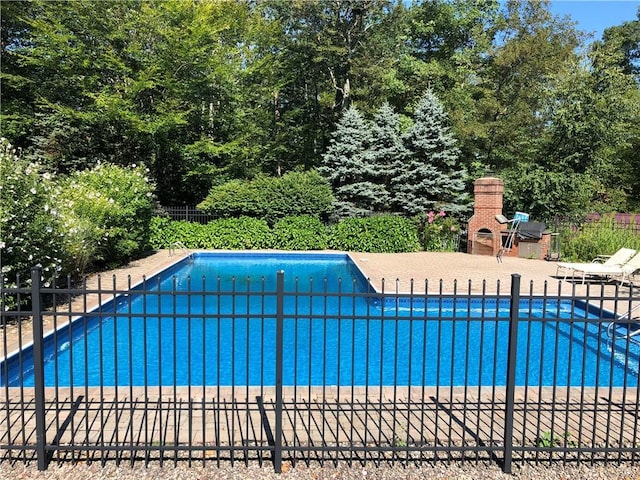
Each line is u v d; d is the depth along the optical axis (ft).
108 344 23.21
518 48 73.87
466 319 11.10
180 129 68.85
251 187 58.49
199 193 73.56
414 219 59.16
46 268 24.76
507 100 77.51
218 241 55.11
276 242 55.83
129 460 10.61
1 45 64.59
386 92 79.92
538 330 26.73
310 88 86.58
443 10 84.79
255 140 76.43
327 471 10.41
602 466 10.89
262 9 81.82
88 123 64.34
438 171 63.36
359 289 35.86
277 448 10.24
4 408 12.89
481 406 13.61
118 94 61.26
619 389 15.64
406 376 18.93
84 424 12.00
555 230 51.13
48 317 23.09
